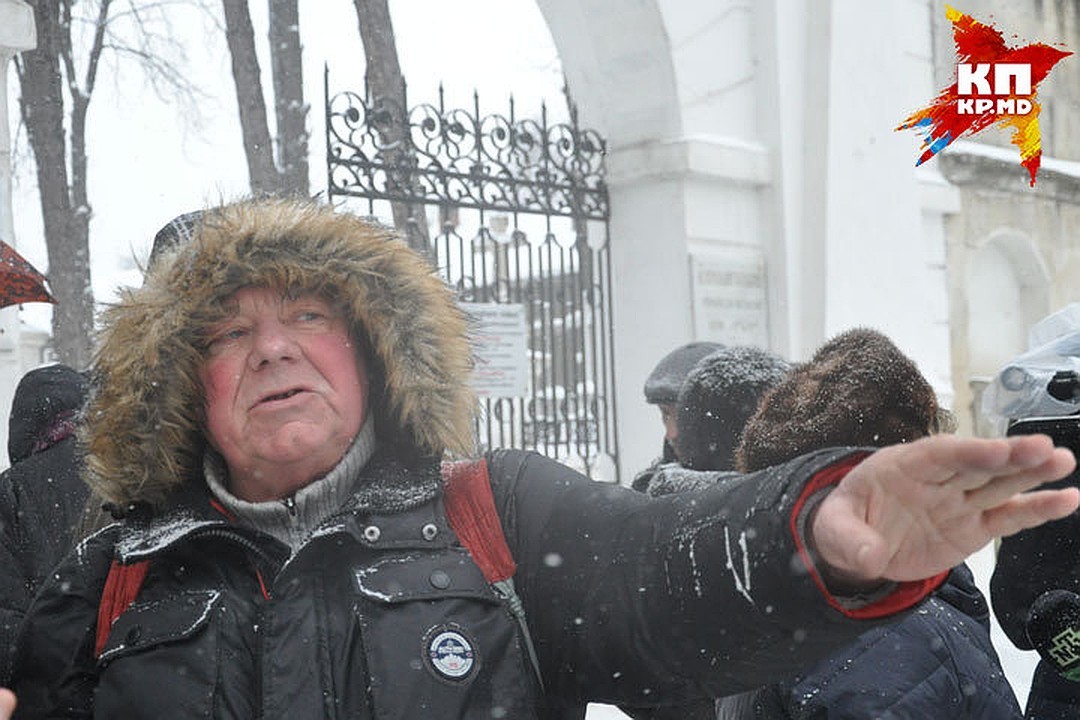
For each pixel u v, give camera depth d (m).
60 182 11.65
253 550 1.52
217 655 1.46
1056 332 3.21
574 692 1.55
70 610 1.56
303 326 1.59
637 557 1.46
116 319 1.59
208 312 1.56
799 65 8.57
